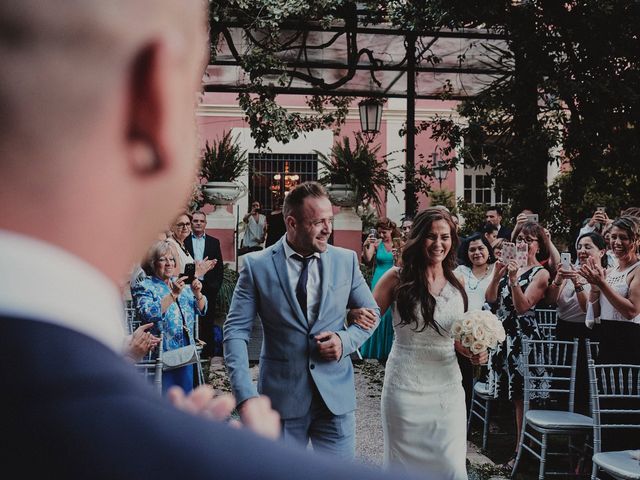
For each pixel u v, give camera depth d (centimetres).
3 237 32
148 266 488
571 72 1042
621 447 486
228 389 701
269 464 32
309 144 1983
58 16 33
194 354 480
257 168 1978
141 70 35
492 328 368
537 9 1012
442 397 377
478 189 1994
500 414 702
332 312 322
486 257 586
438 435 373
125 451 31
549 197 1094
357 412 666
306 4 1011
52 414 30
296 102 1980
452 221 384
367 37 1205
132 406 32
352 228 1292
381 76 1334
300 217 318
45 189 33
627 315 485
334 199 1287
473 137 1145
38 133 33
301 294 319
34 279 32
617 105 1030
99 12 34
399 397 378
